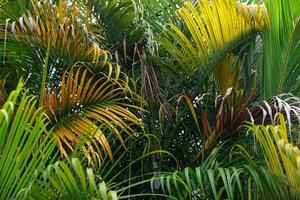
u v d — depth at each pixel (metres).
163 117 2.73
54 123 2.35
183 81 2.83
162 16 3.03
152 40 2.76
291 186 2.04
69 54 2.61
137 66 2.89
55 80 2.87
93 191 1.79
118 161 2.60
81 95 2.40
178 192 2.23
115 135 2.69
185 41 2.69
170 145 2.82
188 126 2.89
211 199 2.35
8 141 1.78
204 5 2.66
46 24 2.57
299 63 2.77
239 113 2.50
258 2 3.04
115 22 2.88
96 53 2.54
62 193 1.81
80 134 2.29
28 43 2.69
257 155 2.46
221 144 2.59
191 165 2.69
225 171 2.19
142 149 2.74
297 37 2.76
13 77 2.90
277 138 1.96
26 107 1.82
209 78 2.90
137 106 2.71
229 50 2.76
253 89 2.69
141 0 3.02
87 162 2.36
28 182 1.83
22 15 2.65
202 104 2.93
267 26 2.78
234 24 2.72
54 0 2.95
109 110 2.42
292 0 2.76
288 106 2.26
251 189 2.38
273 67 2.78
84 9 2.95
